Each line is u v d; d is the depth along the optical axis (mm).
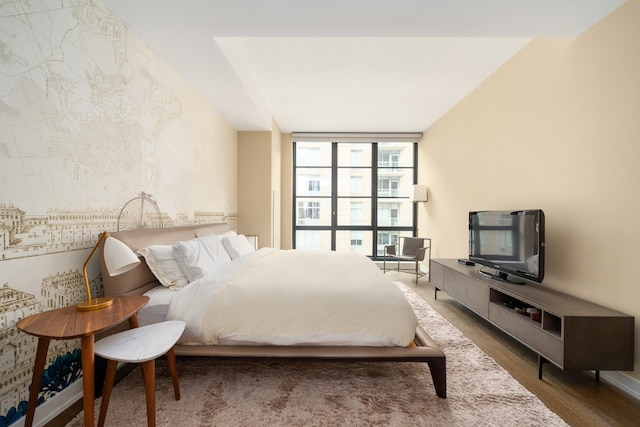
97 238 1714
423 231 5434
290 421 1396
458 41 2625
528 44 2643
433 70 3170
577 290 2102
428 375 1812
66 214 1501
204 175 3289
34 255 1335
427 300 3523
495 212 2738
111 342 1298
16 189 1254
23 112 1280
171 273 2012
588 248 2020
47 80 1390
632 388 1679
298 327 1630
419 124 5082
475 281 2662
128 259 1382
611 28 1867
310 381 1730
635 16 1723
